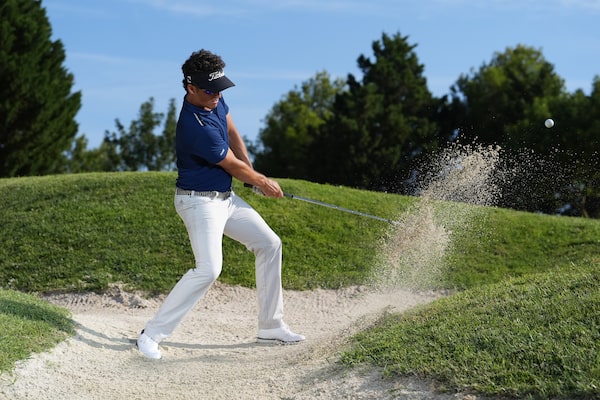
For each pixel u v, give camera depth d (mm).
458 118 61594
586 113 43906
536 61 68812
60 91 51781
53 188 21625
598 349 7664
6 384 8523
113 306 15148
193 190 10438
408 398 7730
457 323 9250
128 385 9234
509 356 7941
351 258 17875
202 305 15359
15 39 49562
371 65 70188
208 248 10414
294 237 18812
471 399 7371
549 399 7090
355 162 58844
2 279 16453
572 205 25812
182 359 10445
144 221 18922
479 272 16938
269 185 10875
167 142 65125
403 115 61656
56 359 9570
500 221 19750
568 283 9992
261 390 8836
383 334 9734
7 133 49250
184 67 10188
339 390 8289
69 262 16984
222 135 10438
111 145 65000
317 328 12867
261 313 11398
